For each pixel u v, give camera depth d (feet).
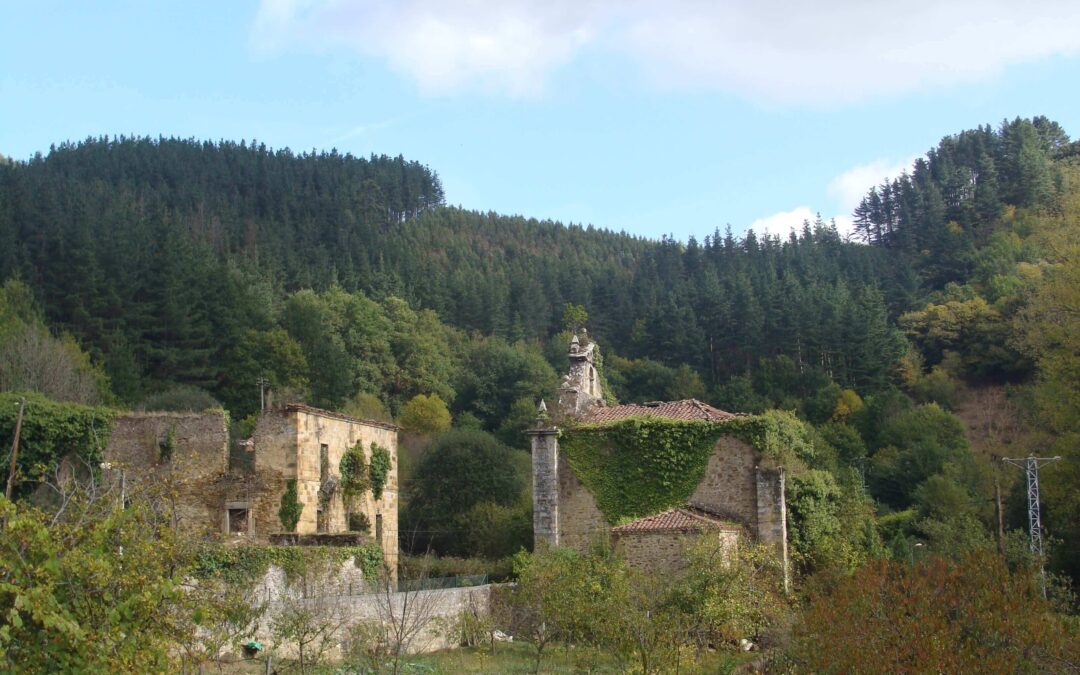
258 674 85.35
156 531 65.10
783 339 379.14
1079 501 149.07
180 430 138.92
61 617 40.70
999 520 128.57
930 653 61.31
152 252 288.10
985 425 331.16
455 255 575.79
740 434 137.18
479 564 169.07
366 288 425.28
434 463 224.94
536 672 100.12
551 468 143.13
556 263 574.15
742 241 538.88
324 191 564.71
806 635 76.74
